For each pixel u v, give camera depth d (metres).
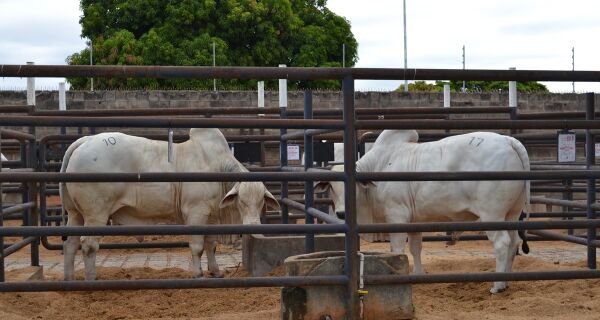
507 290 7.07
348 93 4.94
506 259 7.04
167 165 7.95
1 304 6.07
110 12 26.02
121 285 4.71
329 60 28.80
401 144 7.84
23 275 8.08
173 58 24.05
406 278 5.02
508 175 5.12
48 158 11.66
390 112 10.65
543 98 20.12
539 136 10.04
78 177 4.79
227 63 24.88
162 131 12.44
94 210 7.81
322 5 29.70
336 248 8.52
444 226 5.08
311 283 4.93
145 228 4.77
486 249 11.73
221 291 7.23
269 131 14.50
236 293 7.11
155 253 11.59
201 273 8.19
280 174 4.93
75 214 8.20
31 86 10.55
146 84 23.88
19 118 4.61
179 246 10.02
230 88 24.31
